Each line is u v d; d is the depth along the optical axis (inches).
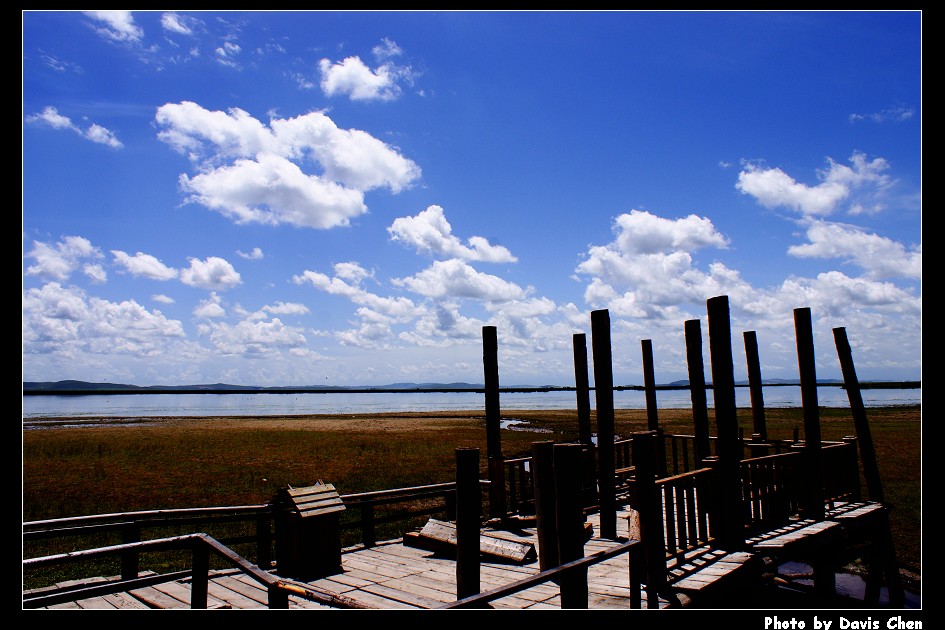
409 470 876.0
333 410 3900.1
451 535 319.6
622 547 206.2
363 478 807.7
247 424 2164.1
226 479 792.9
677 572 254.1
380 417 2721.5
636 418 2198.6
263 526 298.2
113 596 252.7
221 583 272.7
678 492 278.1
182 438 1464.1
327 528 287.3
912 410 2356.1
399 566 297.4
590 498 419.8
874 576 381.4
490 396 388.8
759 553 280.5
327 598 169.2
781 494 338.0
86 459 1005.2
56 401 6865.2
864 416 423.5
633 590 214.1
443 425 2043.6
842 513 363.6
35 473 844.6
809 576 407.5
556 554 219.9
